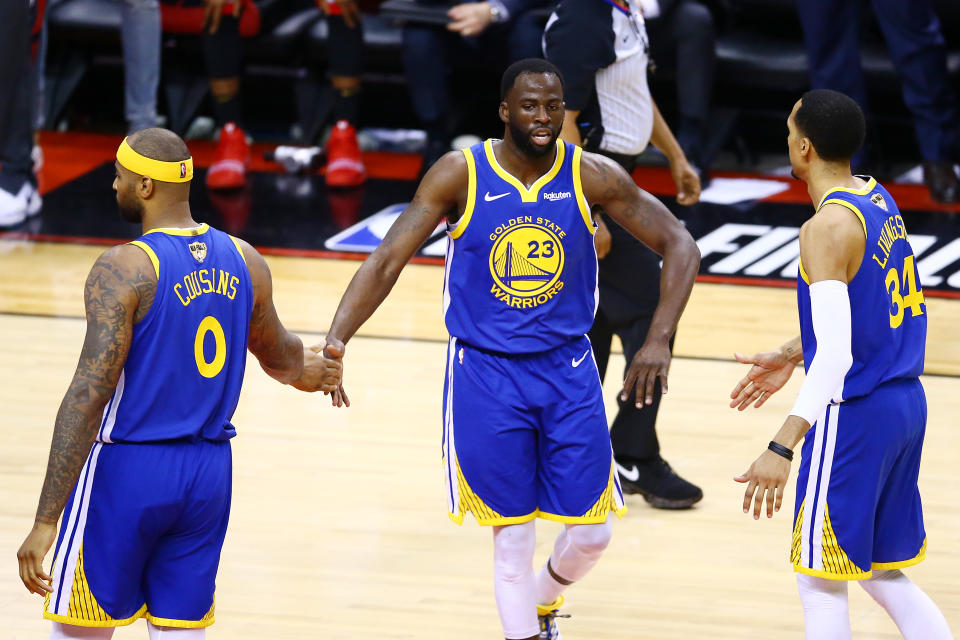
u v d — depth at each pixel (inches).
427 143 1198.9
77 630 380.8
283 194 1165.7
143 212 382.3
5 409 729.6
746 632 508.7
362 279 454.0
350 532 595.5
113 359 361.1
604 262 615.8
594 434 449.1
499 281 442.9
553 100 430.3
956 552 572.7
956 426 716.0
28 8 1045.2
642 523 616.4
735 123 1226.6
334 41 1163.9
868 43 1206.9
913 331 423.5
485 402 445.1
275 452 684.1
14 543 572.4
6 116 1059.3
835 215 405.1
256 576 550.6
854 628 510.6
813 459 418.0
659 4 1137.4
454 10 1113.4
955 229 1045.8
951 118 1116.5
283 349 427.8
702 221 1082.1
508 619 449.7
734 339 848.3
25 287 936.9
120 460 371.9
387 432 713.0
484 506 449.4
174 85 1318.9
